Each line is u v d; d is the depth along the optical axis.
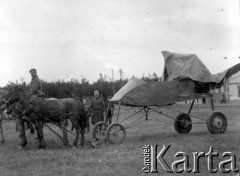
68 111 15.37
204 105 48.47
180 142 14.71
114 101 16.86
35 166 11.30
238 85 60.12
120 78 59.06
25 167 11.27
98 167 10.72
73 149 14.52
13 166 11.48
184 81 17.45
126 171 10.05
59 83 55.34
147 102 16.69
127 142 15.62
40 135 15.03
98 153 13.19
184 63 17.58
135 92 16.52
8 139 19.55
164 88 16.98
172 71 17.59
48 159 12.43
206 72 17.47
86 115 15.81
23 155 13.55
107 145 15.08
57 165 11.34
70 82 56.03
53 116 15.06
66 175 9.88
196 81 17.64
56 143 16.64
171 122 26.19
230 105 44.56
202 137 15.84
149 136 17.81
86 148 14.66
